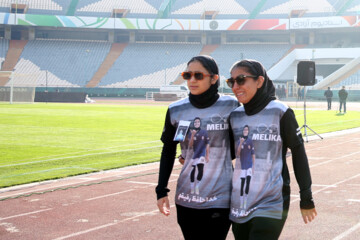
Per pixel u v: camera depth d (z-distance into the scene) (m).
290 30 68.94
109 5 72.12
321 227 5.07
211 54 69.31
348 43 72.19
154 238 4.73
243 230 2.94
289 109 2.91
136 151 11.98
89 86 62.91
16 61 64.12
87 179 8.09
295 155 2.91
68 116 25.81
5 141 14.17
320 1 72.50
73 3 71.25
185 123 3.14
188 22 67.31
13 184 7.58
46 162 10.05
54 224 5.25
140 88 62.72
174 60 68.44
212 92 3.13
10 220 5.41
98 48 70.00
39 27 69.56
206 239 3.16
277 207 2.86
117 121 22.53
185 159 3.18
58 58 66.44
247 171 2.93
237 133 3.01
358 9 69.75
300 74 14.47
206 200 3.07
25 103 44.22
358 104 45.94
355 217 5.46
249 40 75.31
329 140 14.74
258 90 2.94
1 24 67.19
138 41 74.69
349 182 7.67
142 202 6.32
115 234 4.86
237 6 73.69
